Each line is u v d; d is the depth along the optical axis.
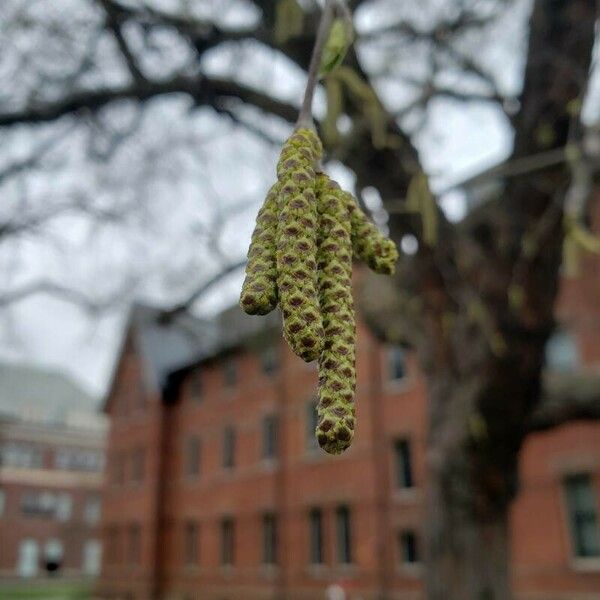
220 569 24.81
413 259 5.77
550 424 6.29
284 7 4.53
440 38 6.25
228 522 25.45
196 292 7.06
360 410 20.83
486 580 5.59
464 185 4.70
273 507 23.12
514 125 5.85
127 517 30.44
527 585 15.75
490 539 5.72
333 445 1.04
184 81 6.15
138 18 5.96
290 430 23.31
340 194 1.34
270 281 1.12
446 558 5.71
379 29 6.27
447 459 5.80
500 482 5.79
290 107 6.00
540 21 5.46
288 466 22.98
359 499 20.12
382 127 4.68
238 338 10.43
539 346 5.55
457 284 5.62
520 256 5.61
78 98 6.34
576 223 4.47
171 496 28.69
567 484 15.78
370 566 19.23
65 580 46.44
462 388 5.77
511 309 5.52
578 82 5.18
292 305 1.05
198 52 5.98
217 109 6.33
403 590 18.36
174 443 29.50
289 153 1.26
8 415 48.00
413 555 18.61
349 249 1.29
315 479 21.81
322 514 21.44
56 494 48.16
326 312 1.20
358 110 4.81
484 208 6.10
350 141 4.96
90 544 48.31
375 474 19.77
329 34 1.70
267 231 1.18
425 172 4.22
